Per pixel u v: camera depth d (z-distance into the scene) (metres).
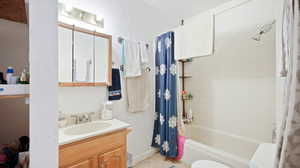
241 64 2.03
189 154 1.78
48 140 0.61
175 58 1.88
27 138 0.81
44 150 0.60
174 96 1.94
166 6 2.18
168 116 1.99
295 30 0.32
